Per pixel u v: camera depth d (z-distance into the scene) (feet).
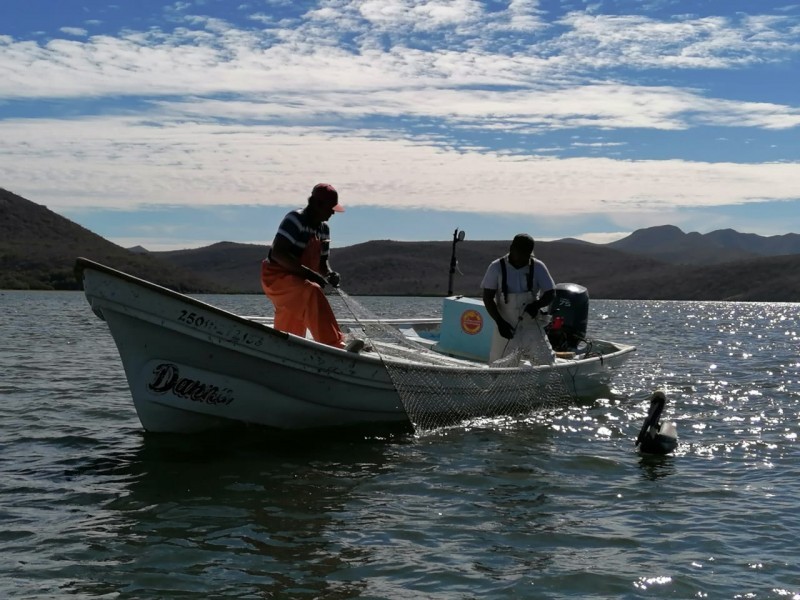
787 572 18.38
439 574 18.08
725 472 27.27
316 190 30.25
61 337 81.82
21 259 600.80
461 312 42.39
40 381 46.29
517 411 36.94
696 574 18.24
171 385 28.37
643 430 30.45
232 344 28.07
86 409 37.11
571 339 45.50
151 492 23.71
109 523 21.02
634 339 102.37
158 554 18.92
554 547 19.86
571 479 26.07
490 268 36.55
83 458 27.63
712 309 342.44
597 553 19.51
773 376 55.16
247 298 411.75
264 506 22.57
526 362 36.42
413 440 31.14
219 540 19.89
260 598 16.71
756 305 481.46
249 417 29.94
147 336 27.58
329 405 31.04
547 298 36.55
